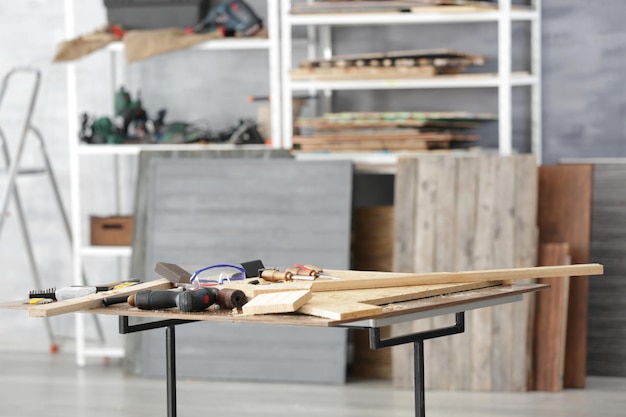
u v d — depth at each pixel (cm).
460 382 613
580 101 686
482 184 622
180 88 742
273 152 664
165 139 682
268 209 652
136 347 668
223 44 664
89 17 760
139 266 671
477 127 702
